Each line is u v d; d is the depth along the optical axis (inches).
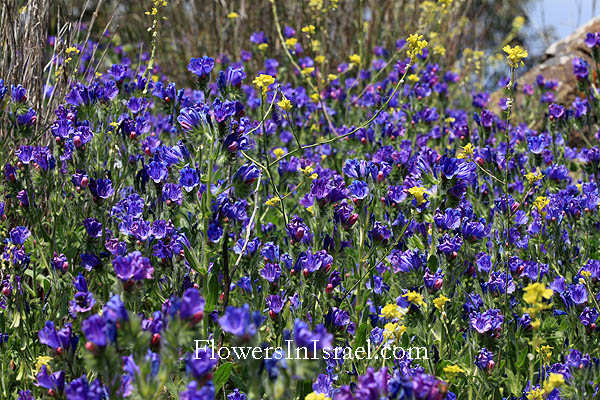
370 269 115.9
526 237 138.0
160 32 344.2
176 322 66.7
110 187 115.3
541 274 123.1
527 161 178.7
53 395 76.1
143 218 122.9
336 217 115.6
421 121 202.8
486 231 134.4
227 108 98.1
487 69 371.9
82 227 122.0
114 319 67.0
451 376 91.1
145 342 68.2
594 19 328.5
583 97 306.3
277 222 166.7
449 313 103.3
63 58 173.9
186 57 350.9
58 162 127.3
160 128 183.3
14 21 159.8
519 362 105.6
